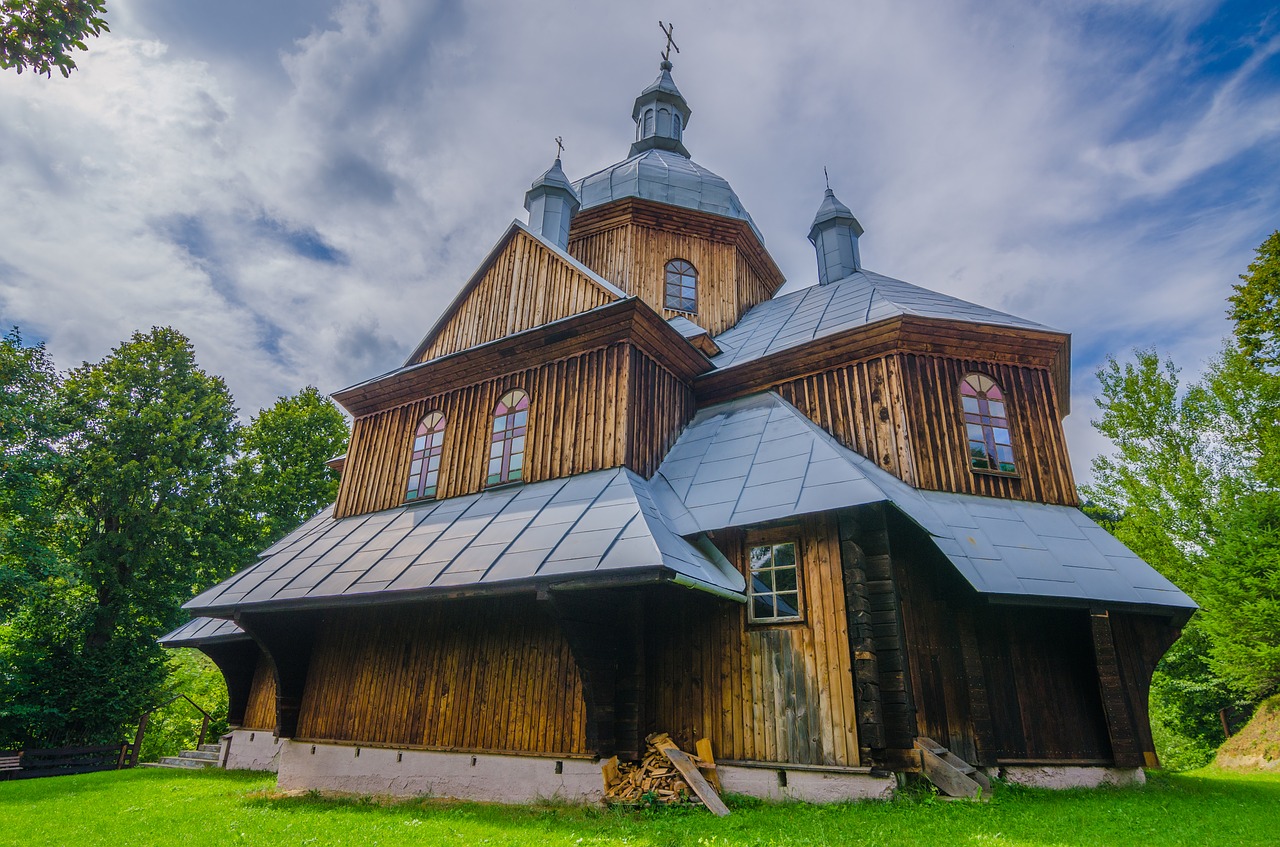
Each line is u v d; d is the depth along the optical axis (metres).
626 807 9.22
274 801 11.66
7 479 21.12
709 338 16.28
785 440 12.26
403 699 12.33
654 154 23.02
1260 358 21.17
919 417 12.73
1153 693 25.59
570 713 10.54
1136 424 24.95
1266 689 20.02
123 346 27.08
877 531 10.23
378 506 15.13
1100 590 10.68
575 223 20.16
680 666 10.77
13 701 21.41
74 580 21.64
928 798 8.69
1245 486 22.09
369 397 16.25
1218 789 11.20
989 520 11.78
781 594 10.44
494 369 14.47
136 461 25.20
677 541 10.48
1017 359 13.57
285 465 33.50
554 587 9.35
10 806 12.12
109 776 16.72
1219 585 19.89
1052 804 8.95
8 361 23.08
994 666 10.96
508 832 8.41
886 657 9.65
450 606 12.59
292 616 13.70
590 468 12.29
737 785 9.70
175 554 24.77
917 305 14.22
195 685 32.19
